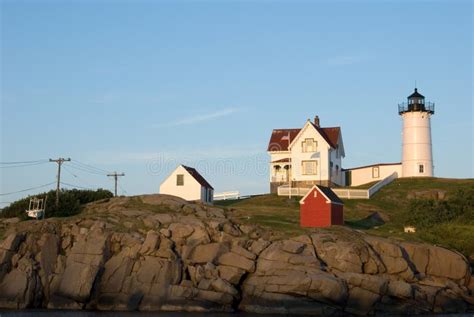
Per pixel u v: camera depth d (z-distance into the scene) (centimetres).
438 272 6181
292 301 5631
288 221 7512
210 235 6372
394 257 6053
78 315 5550
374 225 8031
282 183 10225
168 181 9362
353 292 5659
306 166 9925
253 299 5772
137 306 5944
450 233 7012
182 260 6112
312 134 9938
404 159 10394
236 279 5888
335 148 10181
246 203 9262
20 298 6078
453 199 8219
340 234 6462
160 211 7375
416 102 10350
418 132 10319
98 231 6384
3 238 6594
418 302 5766
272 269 5825
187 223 6494
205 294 5806
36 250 6397
